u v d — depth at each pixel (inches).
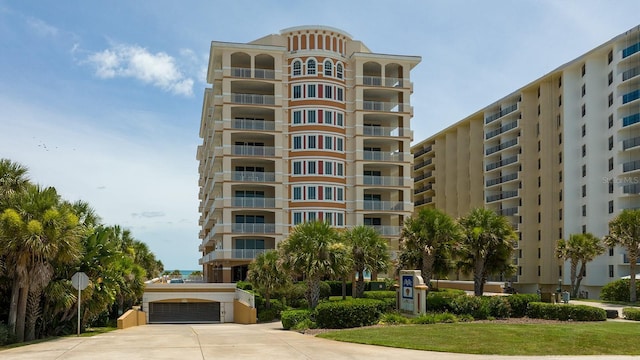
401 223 2583.7
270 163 2507.4
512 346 741.9
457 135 3577.8
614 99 2337.6
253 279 1806.1
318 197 2452.0
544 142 2751.0
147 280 2586.1
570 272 2513.5
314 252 1293.1
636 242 1737.2
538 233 2795.3
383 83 2588.6
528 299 1243.2
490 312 1205.1
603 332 850.1
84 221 1205.1
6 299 1075.9
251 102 2455.7
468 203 3452.3
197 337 918.4
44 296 1091.9
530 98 2891.2
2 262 992.2
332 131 2512.3
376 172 2637.8
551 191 2721.5
